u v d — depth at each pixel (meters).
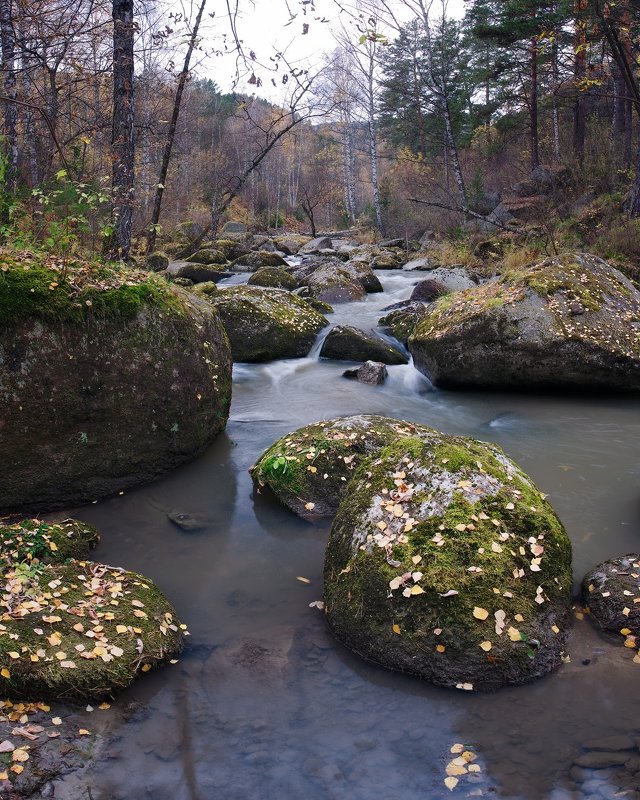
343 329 10.09
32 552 4.04
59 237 5.59
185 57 12.57
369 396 8.46
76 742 2.83
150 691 3.21
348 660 3.43
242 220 44.00
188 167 38.94
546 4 22.45
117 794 2.61
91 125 11.06
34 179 11.66
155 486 5.54
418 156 34.91
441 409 7.99
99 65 10.59
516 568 3.49
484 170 29.86
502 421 7.50
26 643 3.16
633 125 24.86
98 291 5.13
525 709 3.05
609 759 2.74
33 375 4.78
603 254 13.80
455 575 3.38
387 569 3.47
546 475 5.85
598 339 7.99
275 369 9.69
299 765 2.78
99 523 4.92
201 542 4.68
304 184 48.62
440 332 8.62
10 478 4.82
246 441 6.62
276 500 5.24
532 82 27.22
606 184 20.12
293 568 4.36
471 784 2.65
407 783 2.68
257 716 3.05
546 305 8.30
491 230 22.03
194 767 2.76
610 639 3.49
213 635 3.66
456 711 3.06
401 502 3.82
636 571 3.79
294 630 3.70
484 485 3.84
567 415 7.63
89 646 3.24
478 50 32.72
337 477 5.10
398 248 26.00
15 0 8.18
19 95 11.05
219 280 17.94
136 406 5.33
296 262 23.19
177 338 5.64
